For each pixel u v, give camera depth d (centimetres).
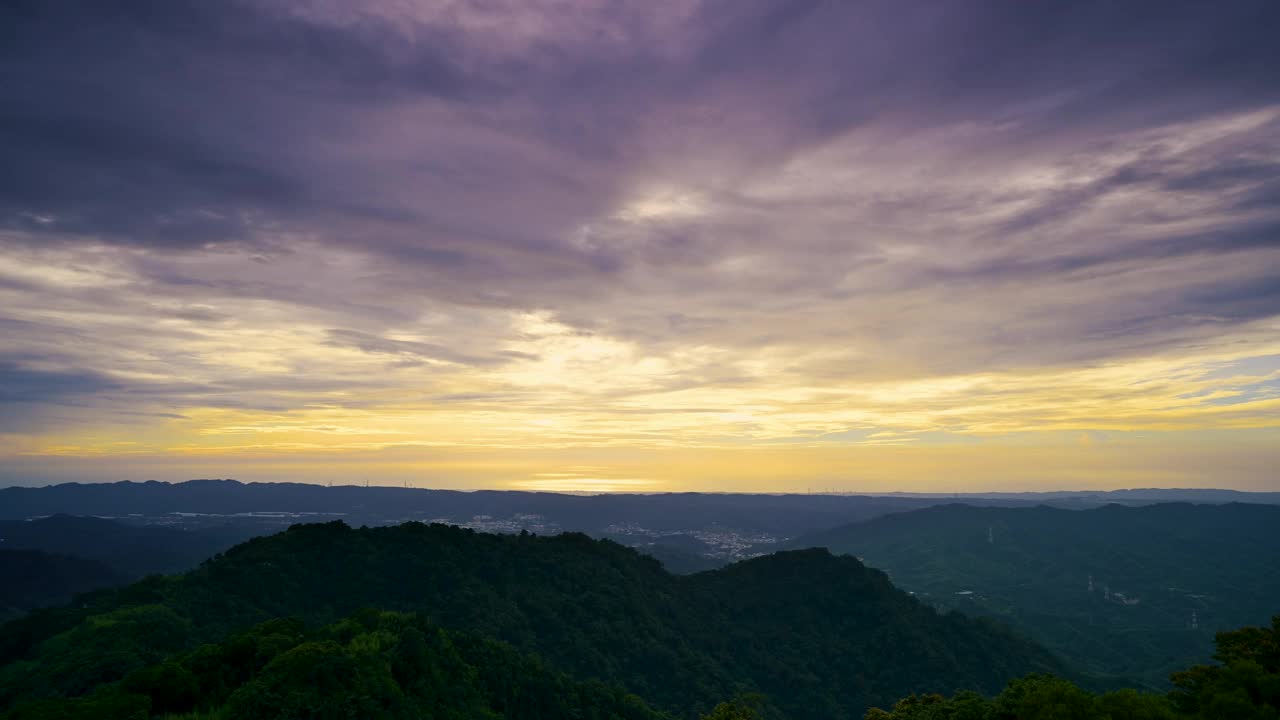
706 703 10644
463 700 6216
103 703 4400
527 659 7825
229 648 5266
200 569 10175
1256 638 4922
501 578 12000
